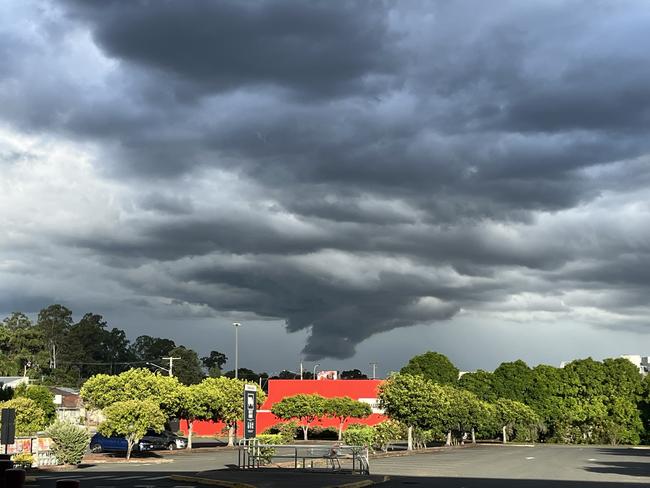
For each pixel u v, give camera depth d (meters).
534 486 26.30
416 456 50.06
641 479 30.38
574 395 95.06
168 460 43.03
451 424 66.88
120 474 31.31
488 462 42.56
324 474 29.50
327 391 94.06
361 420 90.38
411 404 56.97
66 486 9.53
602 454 56.31
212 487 24.94
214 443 70.69
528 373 95.75
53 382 124.06
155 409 44.66
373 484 26.77
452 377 97.44
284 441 56.28
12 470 8.98
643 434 90.88
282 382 94.94
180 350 156.88
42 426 48.66
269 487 23.41
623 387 93.62
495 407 81.12
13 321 133.38
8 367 115.81
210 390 59.59
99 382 58.56
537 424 91.94
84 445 38.12
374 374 122.88
